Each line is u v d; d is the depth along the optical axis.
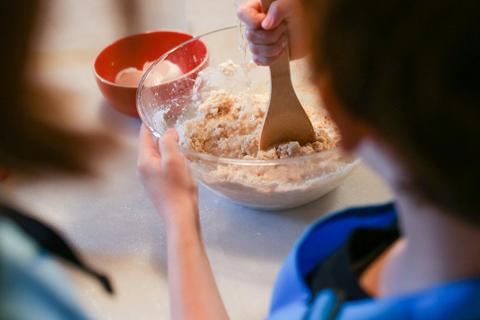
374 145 0.30
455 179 0.26
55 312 0.46
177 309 0.52
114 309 0.64
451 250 0.30
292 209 0.77
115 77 0.99
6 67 0.36
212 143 0.83
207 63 0.89
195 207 0.61
